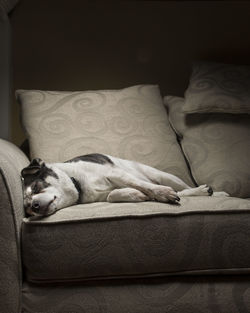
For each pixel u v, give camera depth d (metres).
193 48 3.25
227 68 2.78
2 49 3.07
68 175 2.15
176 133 2.71
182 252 1.75
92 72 3.20
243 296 1.77
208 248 1.76
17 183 1.84
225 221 1.78
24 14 3.15
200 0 3.24
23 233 1.72
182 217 1.77
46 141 2.47
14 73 3.15
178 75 3.23
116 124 2.55
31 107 2.61
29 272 1.73
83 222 1.73
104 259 1.73
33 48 3.15
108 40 3.21
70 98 2.65
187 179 2.49
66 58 3.18
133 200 1.99
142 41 3.22
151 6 3.23
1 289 1.68
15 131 3.14
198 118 2.63
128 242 1.73
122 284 1.77
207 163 2.44
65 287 1.75
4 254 1.69
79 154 2.44
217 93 2.57
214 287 1.78
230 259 1.77
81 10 3.19
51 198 1.82
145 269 1.75
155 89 2.80
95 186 2.17
